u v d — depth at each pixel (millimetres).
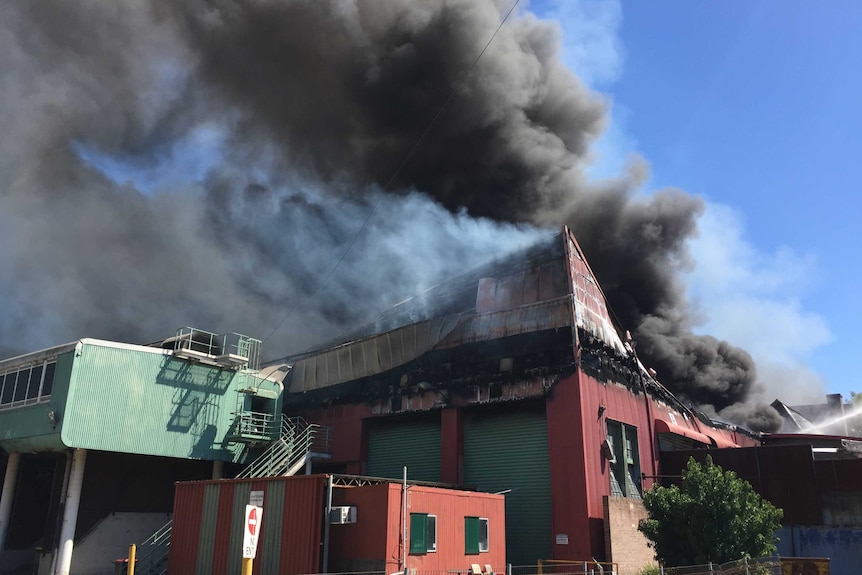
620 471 23016
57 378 22953
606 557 19875
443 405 24547
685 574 14656
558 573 17812
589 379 22219
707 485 17000
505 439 23000
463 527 17250
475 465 23422
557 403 21672
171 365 24984
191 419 25125
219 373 26516
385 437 26547
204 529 18375
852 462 21766
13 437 24000
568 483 20562
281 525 16391
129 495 25484
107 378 23125
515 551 21359
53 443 22641
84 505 24078
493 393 23344
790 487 22656
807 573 17141
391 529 15039
